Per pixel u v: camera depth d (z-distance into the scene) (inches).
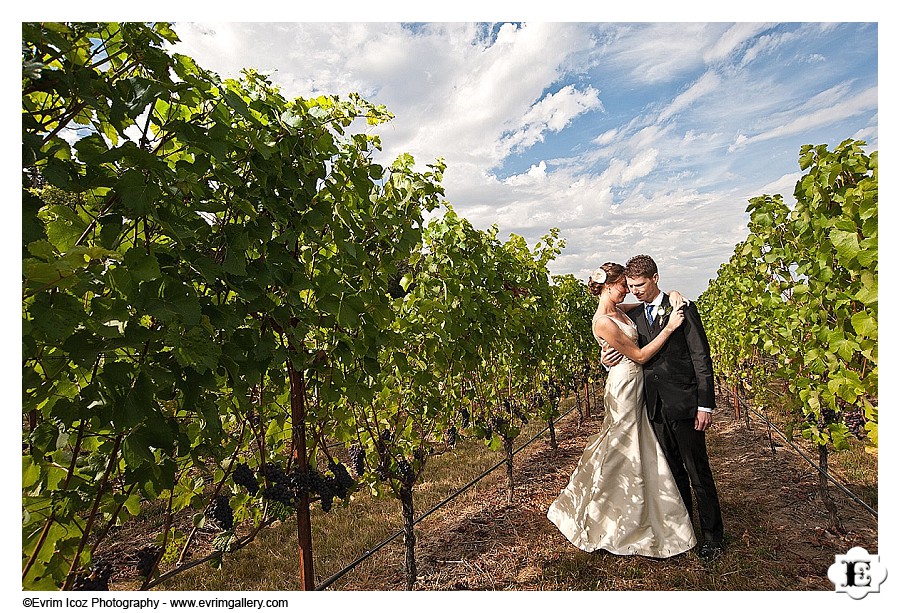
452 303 157.9
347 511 187.2
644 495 139.7
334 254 106.7
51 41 55.6
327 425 111.7
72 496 64.5
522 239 256.4
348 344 101.3
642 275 142.4
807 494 179.3
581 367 358.3
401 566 145.5
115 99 62.9
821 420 148.6
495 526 170.2
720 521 139.0
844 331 128.9
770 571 129.2
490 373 205.9
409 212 127.0
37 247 53.2
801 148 144.1
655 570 132.4
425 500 197.0
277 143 87.8
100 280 63.0
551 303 269.1
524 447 273.0
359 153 107.9
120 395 62.5
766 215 178.2
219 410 89.7
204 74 77.7
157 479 70.6
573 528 149.5
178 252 70.2
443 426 169.5
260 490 93.5
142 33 65.8
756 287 229.3
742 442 260.4
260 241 83.8
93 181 60.9
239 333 80.2
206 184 77.4
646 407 143.9
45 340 57.8
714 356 361.4
